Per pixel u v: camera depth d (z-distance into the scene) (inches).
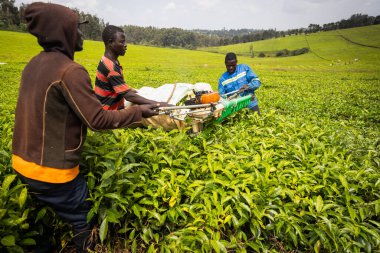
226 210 113.9
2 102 416.5
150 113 110.4
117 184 113.1
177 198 119.0
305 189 132.5
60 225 118.2
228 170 132.7
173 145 146.0
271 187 125.7
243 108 236.2
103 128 94.7
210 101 165.9
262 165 140.9
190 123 169.5
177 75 1251.8
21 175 95.0
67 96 87.3
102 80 162.9
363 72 1678.2
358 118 390.9
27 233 102.8
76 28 95.1
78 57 2267.5
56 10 90.9
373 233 112.1
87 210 106.7
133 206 114.0
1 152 121.1
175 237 108.8
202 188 121.3
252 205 114.4
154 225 118.5
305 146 163.9
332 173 138.9
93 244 111.4
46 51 94.0
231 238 113.0
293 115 396.5
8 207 97.3
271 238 121.1
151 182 122.4
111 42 159.8
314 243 117.6
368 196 139.5
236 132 188.7
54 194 95.9
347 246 111.4
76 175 98.7
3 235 92.7
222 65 2384.4
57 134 90.6
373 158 175.0
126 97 162.7
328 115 414.0
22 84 94.0
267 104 483.2
